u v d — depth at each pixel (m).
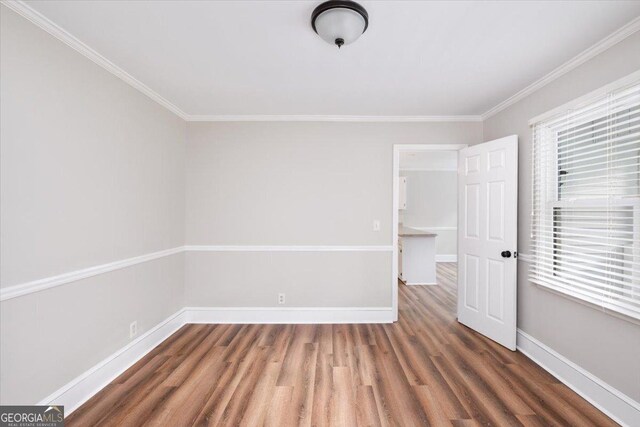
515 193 2.55
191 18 1.60
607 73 1.79
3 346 1.45
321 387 2.04
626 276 1.64
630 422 1.63
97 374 2.00
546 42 1.82
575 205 2.06
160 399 1.91
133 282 2.39
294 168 3.27
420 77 2.32
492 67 2.15
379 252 3.29
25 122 1.53
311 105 2.94
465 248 3.12
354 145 3.27
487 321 2.84
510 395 1.95
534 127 2.44
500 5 1.49
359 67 2.16
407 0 1.45
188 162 3.26
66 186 1.77
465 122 3.27
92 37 1.78
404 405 1.85
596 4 1.48
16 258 1.49
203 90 2.58
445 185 7.36
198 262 3.27
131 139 2.36
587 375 1.90
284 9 1.52
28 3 1.47
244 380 2.12
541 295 2.35
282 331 3.02
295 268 3.28
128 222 2.33
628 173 1.66
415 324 3.21
